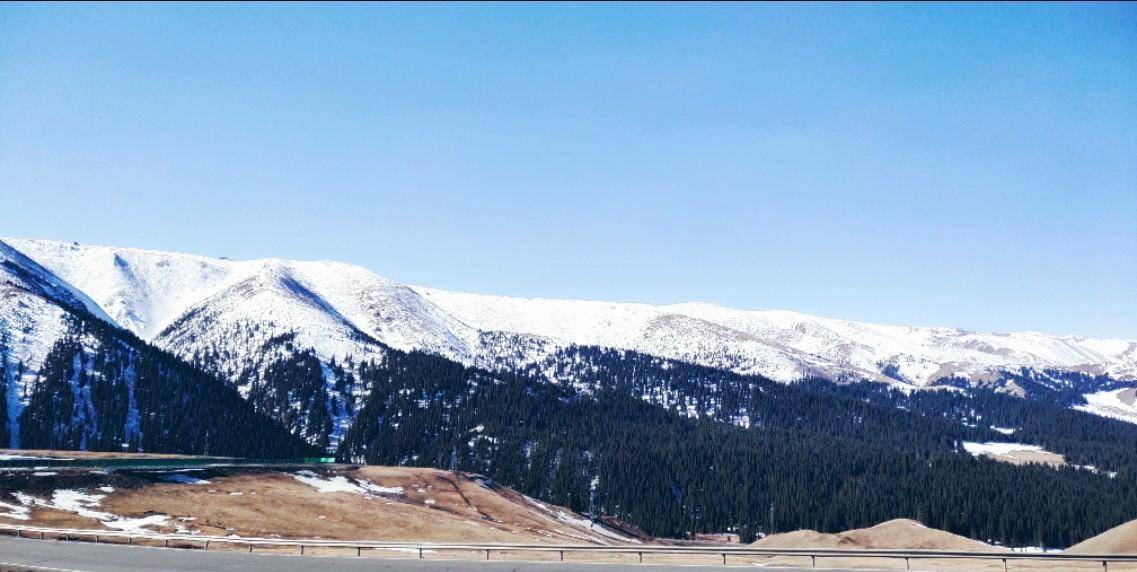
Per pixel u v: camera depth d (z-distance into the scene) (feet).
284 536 290.15
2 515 266.98
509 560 221.46
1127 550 283.59
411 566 206.28
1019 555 211.20
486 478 590.55
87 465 374.84
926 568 214.07
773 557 243.60
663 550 226.58
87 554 207.51
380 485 501.56
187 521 293.84
